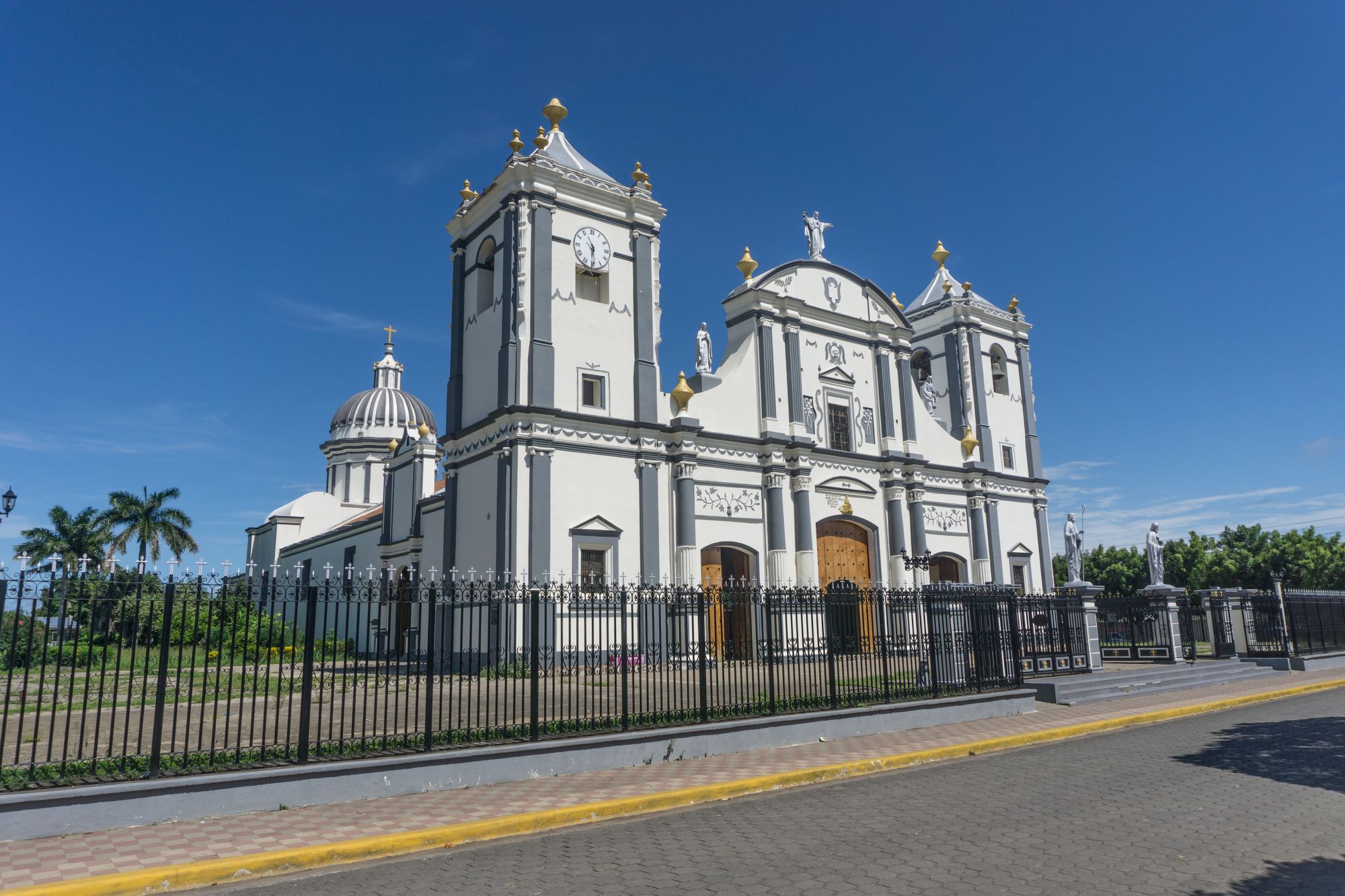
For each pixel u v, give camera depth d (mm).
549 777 11398
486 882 7430
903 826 9102
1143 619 27344
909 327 37344
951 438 38656
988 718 17312
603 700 13828
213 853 7895
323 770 9906
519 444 25781
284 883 7504
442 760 10703
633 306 29062
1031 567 40562
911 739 14602
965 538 37844
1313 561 53750
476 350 29016
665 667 14141
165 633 9570
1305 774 11508
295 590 10633
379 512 41844
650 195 29875
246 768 9750
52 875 7223
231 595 10109
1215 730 16000
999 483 39906
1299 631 29641
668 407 29672
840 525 33688
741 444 31031
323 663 10531
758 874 7457
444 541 28781
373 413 57438
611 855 8211
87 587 9305
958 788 11125
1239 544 58688
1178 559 58500
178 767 9688
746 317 32938
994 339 42375
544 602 13375
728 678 17672
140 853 7895
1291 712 18250
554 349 27000
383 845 8328
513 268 26891
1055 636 23906
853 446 34469
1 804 8242
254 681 10164
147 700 16812
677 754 12664
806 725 14281
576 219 28312
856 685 16594
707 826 9312
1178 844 8195
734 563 31594
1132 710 18422
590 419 26953
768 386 31969
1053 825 8984
